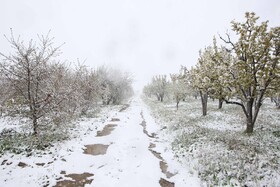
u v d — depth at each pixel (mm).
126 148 10781
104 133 13750
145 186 6766
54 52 10539
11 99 10141
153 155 9883
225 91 11055
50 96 10188
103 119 18766
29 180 6715
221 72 10953
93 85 20609
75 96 12219
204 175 7309
